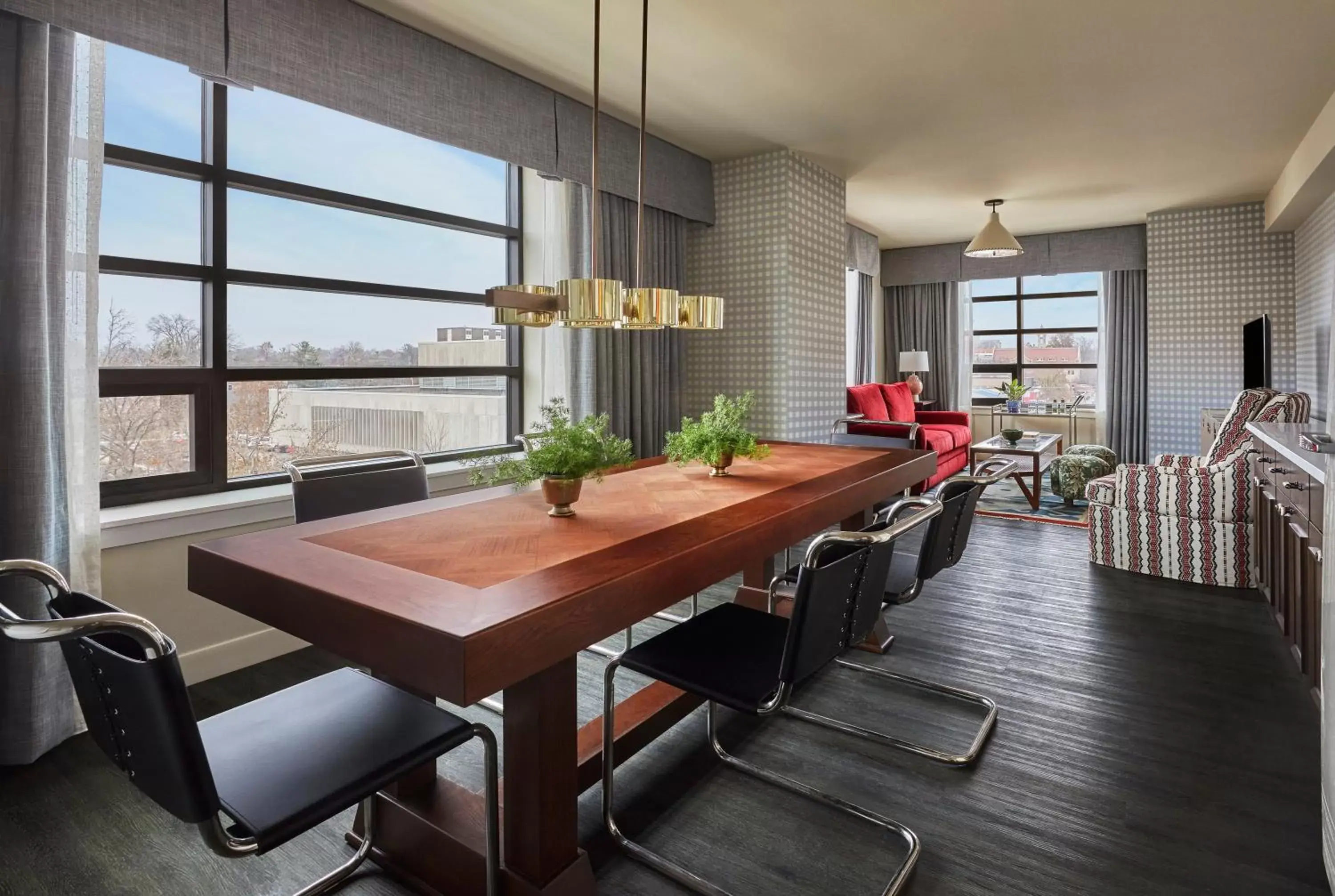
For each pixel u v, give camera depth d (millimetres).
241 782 1196
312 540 1671
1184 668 2715
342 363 3395
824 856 1698
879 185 5574
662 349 4680
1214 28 3098
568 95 3736
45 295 2100
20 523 2064
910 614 3305
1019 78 3584
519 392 4289
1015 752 2141
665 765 2096
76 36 2201
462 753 2184
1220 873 1620
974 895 1559
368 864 1708
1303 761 2076
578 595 1288
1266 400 3719
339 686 1541
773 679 1618
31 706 2096
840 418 5273
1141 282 7328
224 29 2389
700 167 4750
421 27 3014
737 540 1739
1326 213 4941
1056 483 5785
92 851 1734
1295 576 2717
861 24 3035
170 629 2580
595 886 1531
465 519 1885
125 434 2678
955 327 8258
